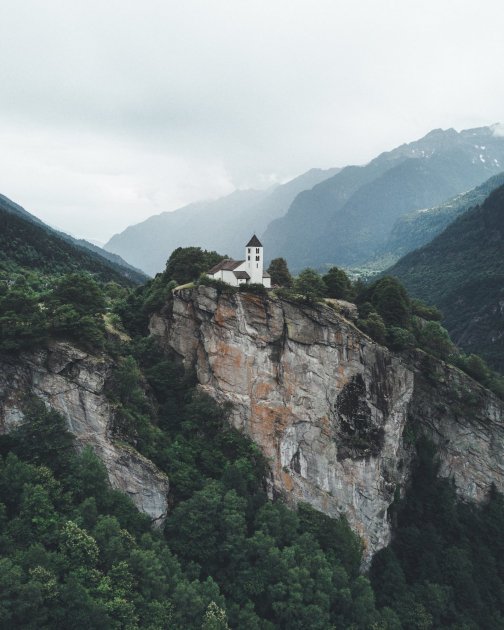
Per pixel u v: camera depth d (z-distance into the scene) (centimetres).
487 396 11419
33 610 5416
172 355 10312
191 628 6291
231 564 7538
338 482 9631
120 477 7656
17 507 6450
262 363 9631
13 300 7981
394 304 11375
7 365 7612
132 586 6231
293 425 9588
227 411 9556
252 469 9088
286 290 10044
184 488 8106
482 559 10156
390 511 10181
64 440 7406
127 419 8156
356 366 9825
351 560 8775
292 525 8431
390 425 10031
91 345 8325
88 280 9519
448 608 9069
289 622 7250
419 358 11219
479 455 11388
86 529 6475
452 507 10694
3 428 7450
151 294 10988
